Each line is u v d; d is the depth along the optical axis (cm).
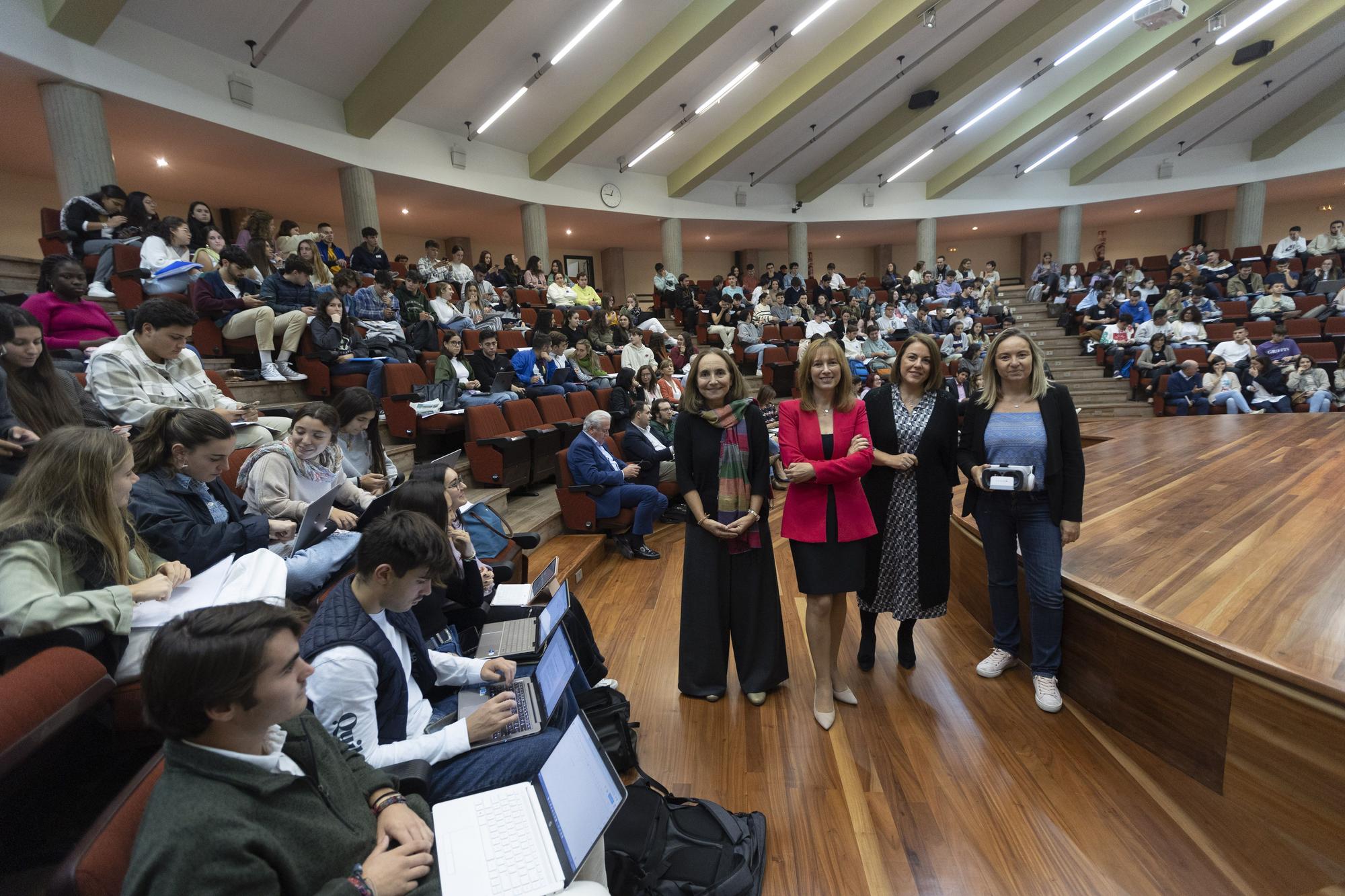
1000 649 246
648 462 474
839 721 219
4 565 125
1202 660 171
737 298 1126
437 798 135
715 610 232
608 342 826
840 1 853
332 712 124
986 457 229
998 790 180
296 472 230
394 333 550
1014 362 218
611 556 421
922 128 1181
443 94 810
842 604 222
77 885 77
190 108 609
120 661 131
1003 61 1002
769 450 232
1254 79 1147
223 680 84
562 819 117
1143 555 245
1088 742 199
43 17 507
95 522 136
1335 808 142
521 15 720
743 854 148
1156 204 1431
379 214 1022
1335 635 168
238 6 598
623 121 986
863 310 1111
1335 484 338
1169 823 165
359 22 656
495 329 718
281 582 158
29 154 684
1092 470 435
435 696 165
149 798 90
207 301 421
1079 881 149
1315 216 1429
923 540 233
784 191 1323
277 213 964
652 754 204
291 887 89
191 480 183
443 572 135
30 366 204
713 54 889
